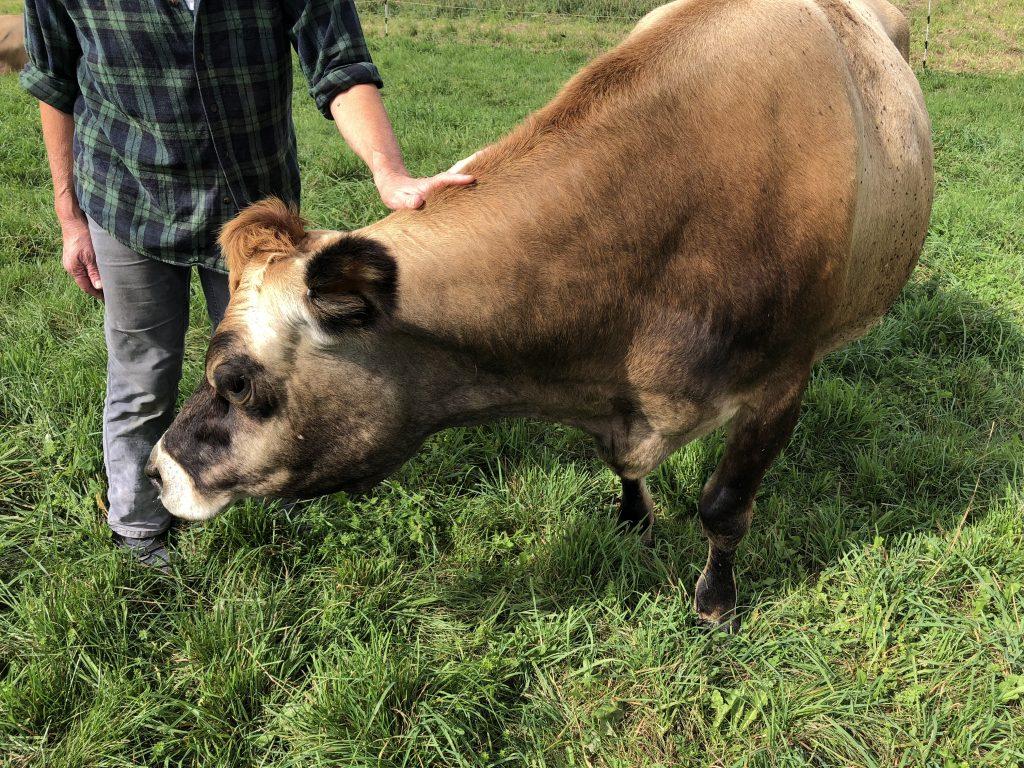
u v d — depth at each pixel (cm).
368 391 212
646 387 237
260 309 200
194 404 224
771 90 229
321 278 182
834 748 251
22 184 626
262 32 233
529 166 213
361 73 236
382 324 202
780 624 288
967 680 265
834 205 237
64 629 266
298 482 226
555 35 1722
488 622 280
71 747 233
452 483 352
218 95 233
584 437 379
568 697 263
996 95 1214
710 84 223
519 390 231
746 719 250
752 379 246
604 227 214
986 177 751
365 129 233
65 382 371
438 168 707
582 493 346
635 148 215
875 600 287
